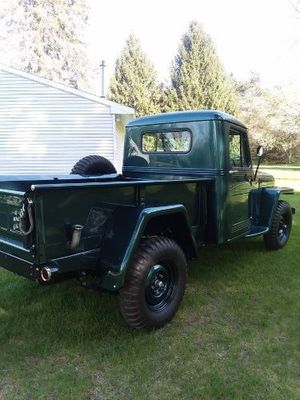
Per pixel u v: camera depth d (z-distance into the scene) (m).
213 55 27.89
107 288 2.65
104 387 2.34
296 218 7.46
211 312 3.33
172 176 4.15
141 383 2.38
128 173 4.66
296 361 2.60
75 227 2.45
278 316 3.25
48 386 2.34
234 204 4.02
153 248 2.86
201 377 2.43
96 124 13.38
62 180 3.66
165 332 2.98
